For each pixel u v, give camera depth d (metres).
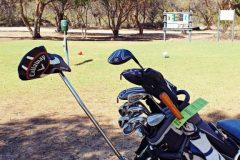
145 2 36.94
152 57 14.57
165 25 24.53
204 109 6.69
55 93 8.08
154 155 2.62
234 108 6.79
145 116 2.64
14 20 41.84
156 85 2.50
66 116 6.23
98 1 36.38
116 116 6.18
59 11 34.69
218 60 13.78
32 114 6.40
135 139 5.07
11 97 7.73
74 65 12.33
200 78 10.04
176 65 12.45
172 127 2.58
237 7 28.38
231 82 9.46
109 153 4.62
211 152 2.66
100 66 12.11
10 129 5.56
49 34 32.28
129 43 22.52
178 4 45.53
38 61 2.38
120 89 8.50
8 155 4.60
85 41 24.55
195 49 17.95
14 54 15.72
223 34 27.16
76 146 4.86
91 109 6.66
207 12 42.75
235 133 2.87
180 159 2.59
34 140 5.09
